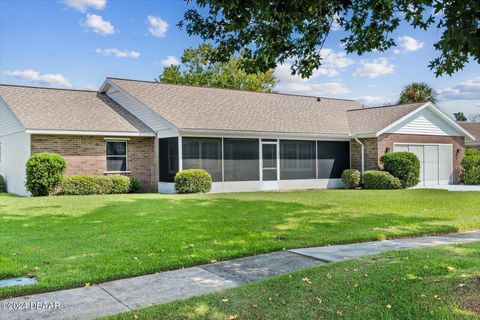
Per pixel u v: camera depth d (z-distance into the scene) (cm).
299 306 461
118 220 1057
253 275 602
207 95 2284
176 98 2134
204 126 1839
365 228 952
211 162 1895
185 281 574
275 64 691
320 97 2778
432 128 2327
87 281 562
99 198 1544
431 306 448
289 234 883
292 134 2053
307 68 693
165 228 948
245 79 4088
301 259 688
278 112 2300
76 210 1236
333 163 2245
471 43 371
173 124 1781
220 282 569
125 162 1923
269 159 2061
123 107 2162
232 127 1912
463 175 2450
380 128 2120
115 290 536
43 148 1727
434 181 2330
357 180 2128
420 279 534
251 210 1241
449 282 517
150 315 442
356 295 488
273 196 1658
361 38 685
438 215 1140
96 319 437
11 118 1916
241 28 573
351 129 2280
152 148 1986
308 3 570
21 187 1802
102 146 1861
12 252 720
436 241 821
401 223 1016
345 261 643
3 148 2067
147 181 1977
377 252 722
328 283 533
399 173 2028
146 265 636
